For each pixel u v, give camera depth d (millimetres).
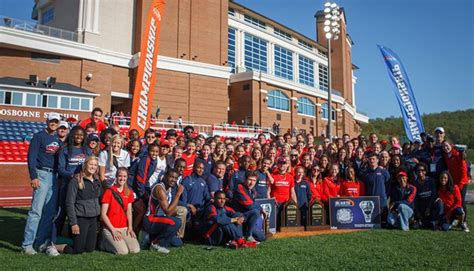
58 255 5703
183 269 4992
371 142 10906
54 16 39969
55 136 6344
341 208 8844
